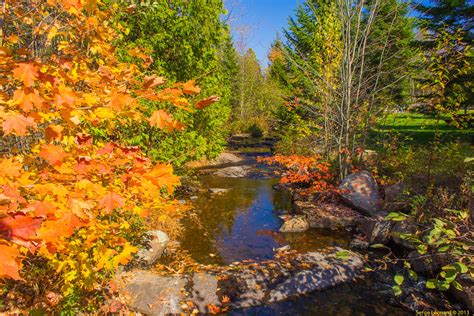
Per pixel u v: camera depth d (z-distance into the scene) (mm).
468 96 8422
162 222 6250
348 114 8688
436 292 4328
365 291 4480
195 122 8250
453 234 2072
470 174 5387
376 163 9336
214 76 8164
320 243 6211
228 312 3939
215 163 15828
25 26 2775
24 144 2770
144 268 4723
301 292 4398
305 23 14773
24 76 1238
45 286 3057
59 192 1521
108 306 3574
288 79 16109
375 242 6000
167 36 6938
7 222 1016
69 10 1899
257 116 31859
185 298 4066
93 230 2547
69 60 1886
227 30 8188
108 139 5180
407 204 6508
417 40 11320
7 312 2586
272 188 10891
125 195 2420
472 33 10555
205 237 6398
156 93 1604
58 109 1466
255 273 4734
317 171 9391
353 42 8789
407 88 9797
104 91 1812
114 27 3787
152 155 6723
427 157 7539
